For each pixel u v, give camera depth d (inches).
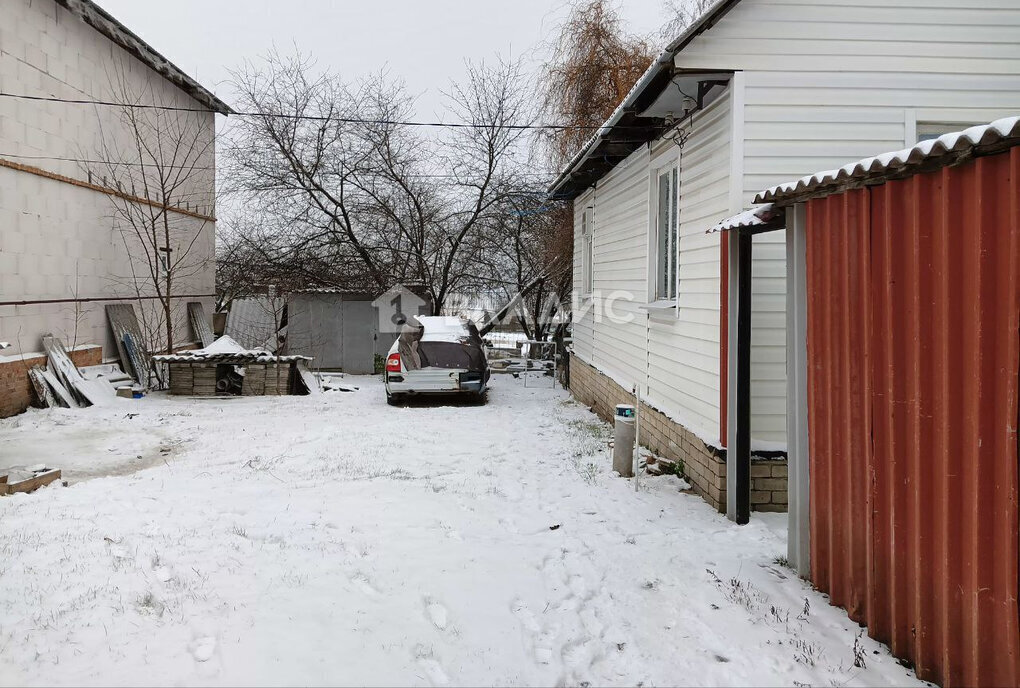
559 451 357.7
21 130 496.4
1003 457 113.8
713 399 259.8
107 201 617.6
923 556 131.3
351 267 835.4
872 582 148.3
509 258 903.7
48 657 129.5
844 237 157.4
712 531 224.2
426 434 407.2
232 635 141.9
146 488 275.1
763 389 245.9
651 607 168.4
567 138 721.0
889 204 139.4
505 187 868.6
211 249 845.8
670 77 250.8
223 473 308.2
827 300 165.5
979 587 117.4
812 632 152.9
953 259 123.2
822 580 173.5
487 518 240.7
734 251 232.1
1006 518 113.0
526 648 147.1
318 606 158.6
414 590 173.0
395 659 137.6
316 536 212.8
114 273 633.0
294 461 335.3
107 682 121.6
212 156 845.2
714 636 152.3
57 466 330.0
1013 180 109.4
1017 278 109.3
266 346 820.6
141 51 650.2
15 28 488.7
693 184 282.4
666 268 338.3
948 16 248.7
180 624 145.9
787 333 191.9
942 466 126.6
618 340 423.5
